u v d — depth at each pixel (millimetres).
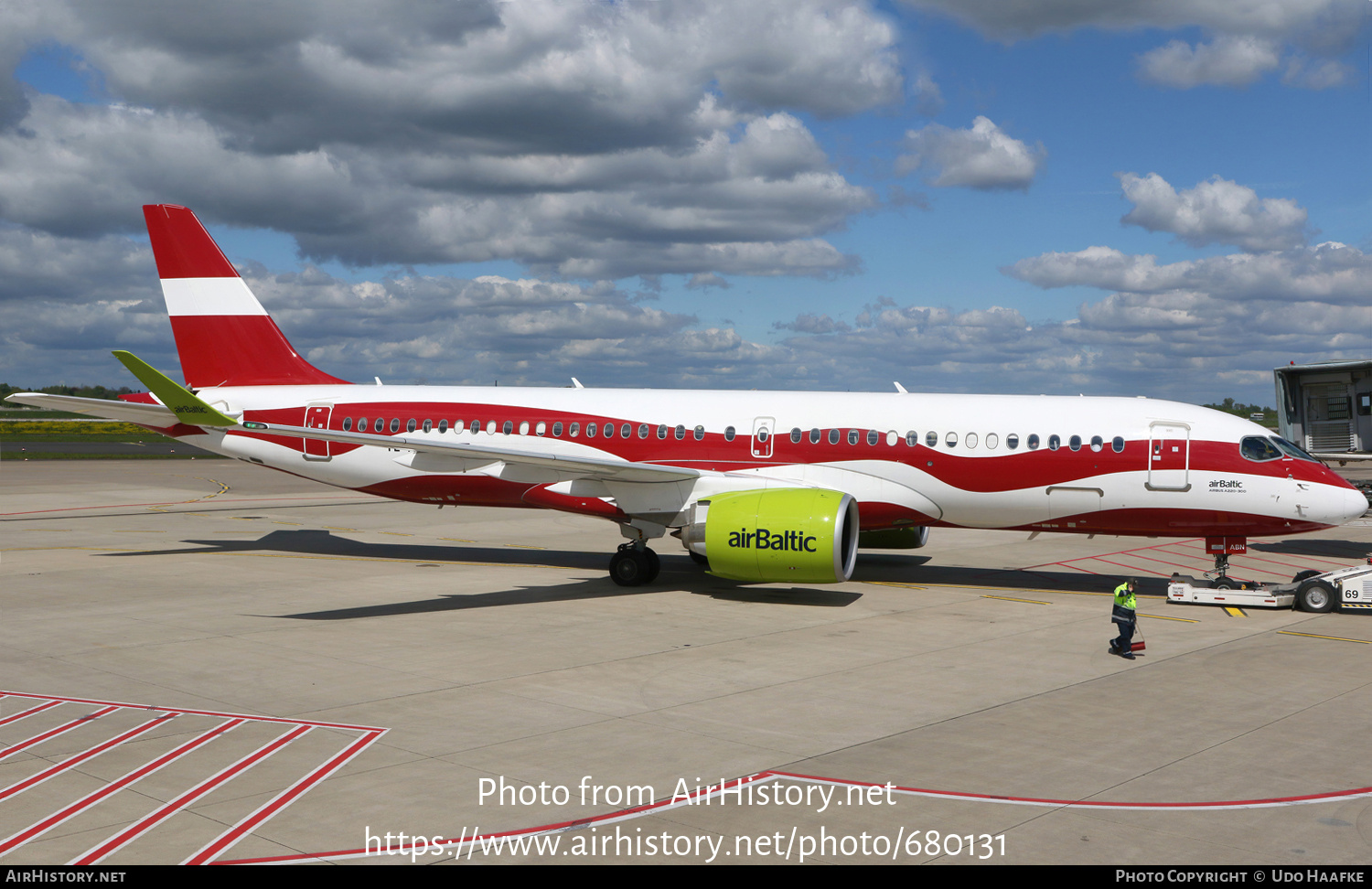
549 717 11984
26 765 10227
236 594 20859
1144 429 20266
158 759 10398
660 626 17719
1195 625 17984
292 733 11336
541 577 23484
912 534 25109
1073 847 8219
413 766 10180
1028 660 15062
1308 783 9719
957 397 21984
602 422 23484
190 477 57438
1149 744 10969
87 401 23562
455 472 24000
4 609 19047
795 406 22531
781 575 19484
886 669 14445
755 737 11188
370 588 21766
